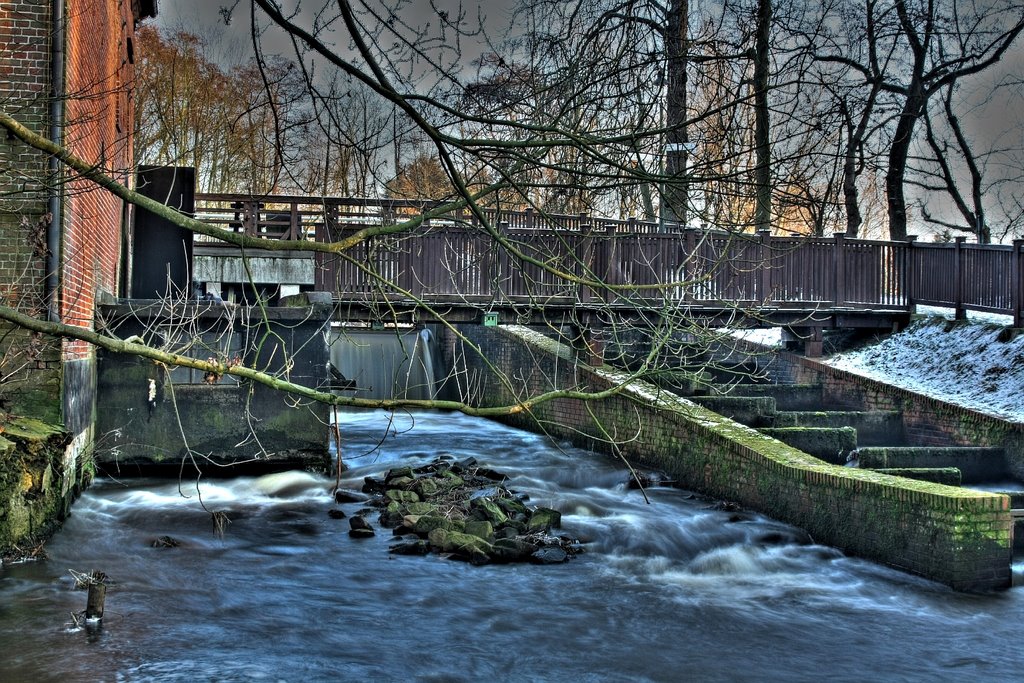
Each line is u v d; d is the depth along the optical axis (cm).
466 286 1827
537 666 772
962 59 1302
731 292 1898
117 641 777
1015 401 1537
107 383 1462
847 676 776
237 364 579
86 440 1354
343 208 1741
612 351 1959
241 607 893
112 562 1027
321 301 1573
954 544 1011
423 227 1677
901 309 2019
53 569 985
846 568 1101
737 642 853
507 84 711
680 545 1173
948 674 786
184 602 898
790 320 1955
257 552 1100
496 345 2366
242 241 563
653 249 1866
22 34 1107
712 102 816
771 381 2016
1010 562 1034
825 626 902
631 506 1366
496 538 1169
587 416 1864
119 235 1755
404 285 1795
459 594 965
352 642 809
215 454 1496
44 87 1109
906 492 1069
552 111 755
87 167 527
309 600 924
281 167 650
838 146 812
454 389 2652
